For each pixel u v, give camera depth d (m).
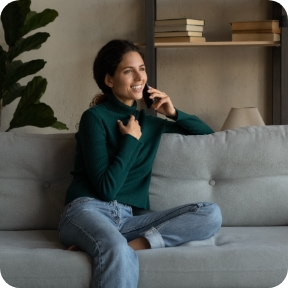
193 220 2.17
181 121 2.65
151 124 2.56
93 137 2.30
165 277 1.93
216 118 4.11
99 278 1.89
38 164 2.50
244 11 4.02
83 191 2.28
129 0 4.04
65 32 4.09
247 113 3.65
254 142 2.54
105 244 1.93
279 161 2.51
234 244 2.11
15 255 1.95
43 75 4.12
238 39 3.76
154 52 3.75
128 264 1.90
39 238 2.31
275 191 2.49
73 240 2.12
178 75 4.09
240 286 1.96
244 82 4.08
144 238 2.13
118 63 2.44
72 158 2.52
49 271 1.91
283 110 3.75
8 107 4.14
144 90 2.61
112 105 2.47
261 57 4.05
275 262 1.97
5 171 2.50
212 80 4.09
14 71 3.65
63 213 2.25
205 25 4.04
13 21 3.59
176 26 3.68
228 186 2.51
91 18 4.07
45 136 2.58
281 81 3.74
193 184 2.52
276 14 3.85
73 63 4.11
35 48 3.73
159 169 2.52
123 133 2.37
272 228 2.44
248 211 2.48
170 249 2.03
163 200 2.48
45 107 3.47
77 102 4.13
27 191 2.49
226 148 2.53
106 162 2.28
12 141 2.53
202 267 1.94
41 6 4.07
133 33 4.06
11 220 2.46
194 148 2.54
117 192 2.27
